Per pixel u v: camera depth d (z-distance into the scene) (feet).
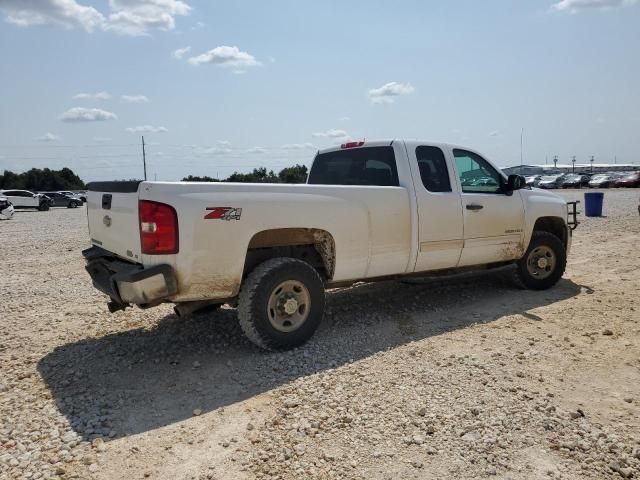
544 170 355.36
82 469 9.80
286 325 15.65
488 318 19.07
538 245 22.93
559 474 9.45
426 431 10.85
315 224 15.88
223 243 14.17
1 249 41.70
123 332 18.07
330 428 11.08
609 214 65.26
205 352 15.87
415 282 20.21
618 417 11.55
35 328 18.69
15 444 10.65
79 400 12.70
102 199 16.12
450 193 19.58
